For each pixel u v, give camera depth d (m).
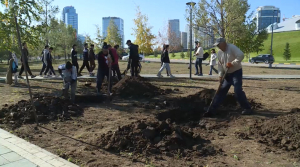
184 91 10.29
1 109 6.59
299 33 85.94
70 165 3.89
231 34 23.91
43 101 6.75
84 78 14.22
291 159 4.19
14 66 11.73
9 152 4.38
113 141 4.66
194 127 6.12
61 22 42.66
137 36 42.81
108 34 48.66
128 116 6.57
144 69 23.06
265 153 4.45
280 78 15.29
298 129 4.89
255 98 8.88
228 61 6.54
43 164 3.95
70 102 7.25
